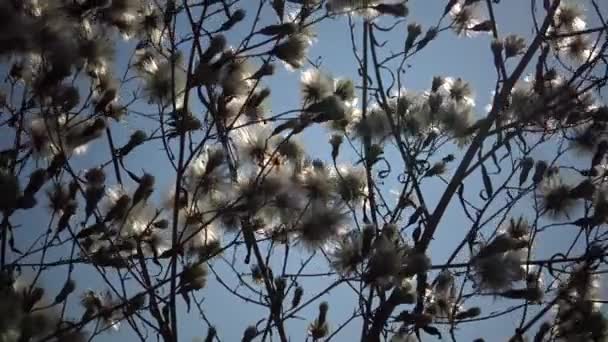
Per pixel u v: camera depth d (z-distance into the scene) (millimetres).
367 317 325
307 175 344
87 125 353
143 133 344
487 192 344
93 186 326
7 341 273
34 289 305
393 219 352
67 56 320
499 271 326
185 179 347
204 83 327
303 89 359
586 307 341
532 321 332
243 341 322
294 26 333
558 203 357
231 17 335
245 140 351
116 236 344
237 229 345
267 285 335
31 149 333
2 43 307
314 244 330
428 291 353
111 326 330
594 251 335
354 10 354
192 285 327
